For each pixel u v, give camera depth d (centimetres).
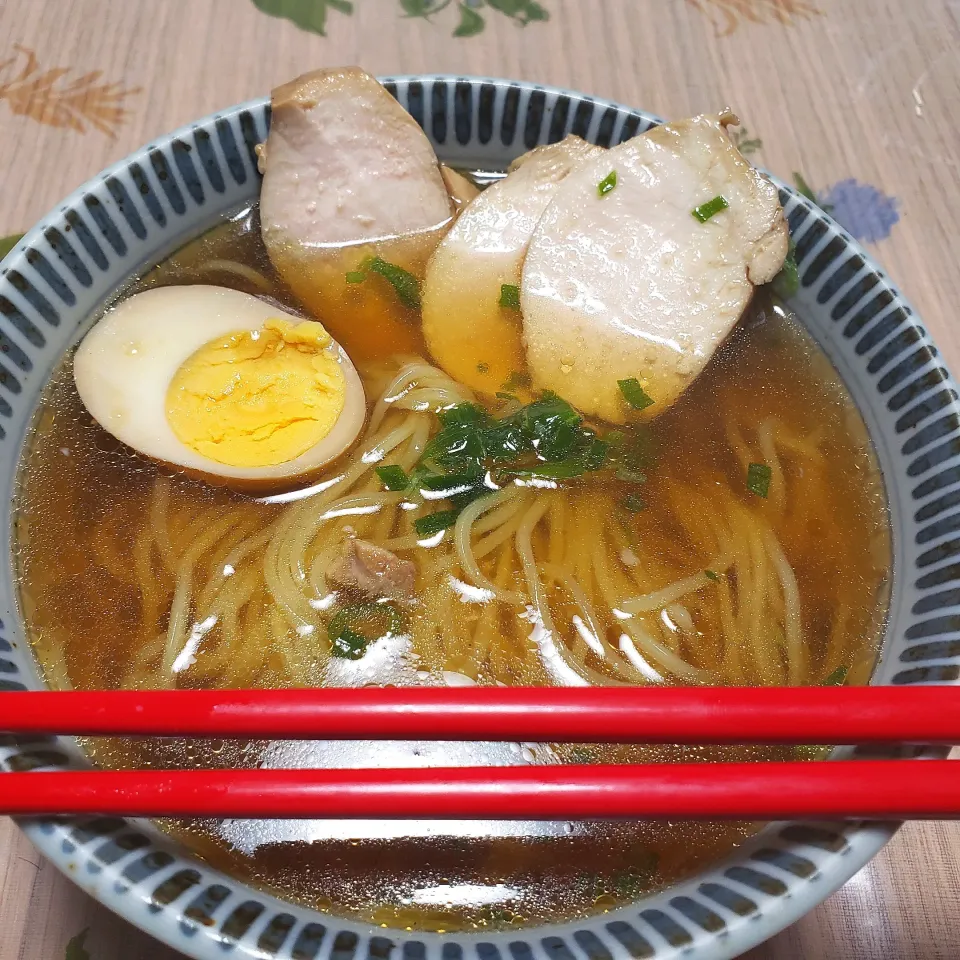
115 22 25
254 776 13
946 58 27
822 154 25
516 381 19
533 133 21
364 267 20
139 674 17
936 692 14
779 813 13
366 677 17
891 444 18
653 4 27
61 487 18
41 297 18
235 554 18
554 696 14
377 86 20
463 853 15
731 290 19
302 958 13
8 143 23
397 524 18
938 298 23
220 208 21
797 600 18
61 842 13
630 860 15
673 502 19
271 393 19
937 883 16
